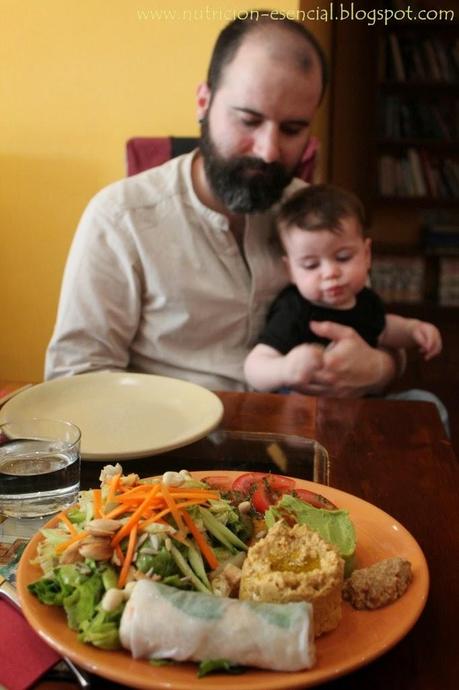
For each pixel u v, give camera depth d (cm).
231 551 66
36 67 212
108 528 62
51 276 227
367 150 387
